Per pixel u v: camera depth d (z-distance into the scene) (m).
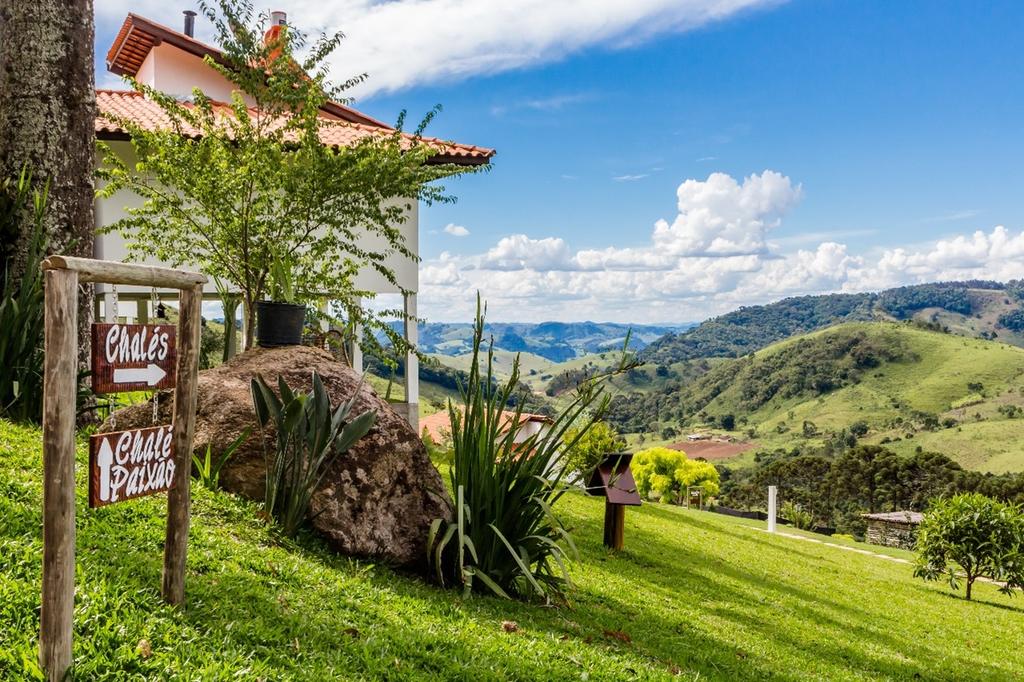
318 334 10.30
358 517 6.65
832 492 80.25
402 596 5.86
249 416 6.90
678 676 5.80
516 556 6.63
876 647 9.95
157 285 3.57
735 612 9.87
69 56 9.30
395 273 17.53
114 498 3.46
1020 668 10.66
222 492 6.59
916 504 74.31
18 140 9.10
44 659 3.12
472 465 7.00
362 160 12.02
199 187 11.57
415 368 18.02
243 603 4.59
